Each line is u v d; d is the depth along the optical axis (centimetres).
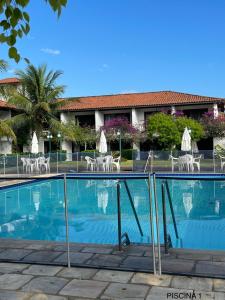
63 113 3706
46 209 1137
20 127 3180
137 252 533
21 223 948
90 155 2348
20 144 3350
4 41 291
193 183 1528
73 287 406
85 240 758
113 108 3597
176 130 2919
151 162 2148
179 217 939
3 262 495
